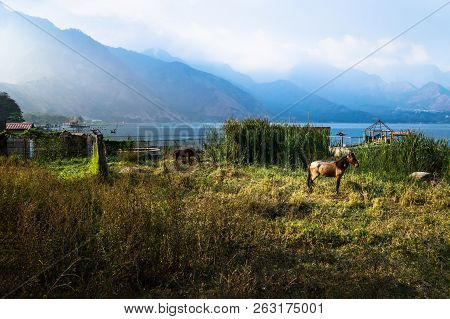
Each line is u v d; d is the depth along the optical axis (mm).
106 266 5445
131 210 6430
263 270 5898
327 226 7879
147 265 5676
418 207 9461
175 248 5961
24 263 5164
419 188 11039
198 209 7367
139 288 5309
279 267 6164
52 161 17125
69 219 6328
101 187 9516
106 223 6094
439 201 9703
